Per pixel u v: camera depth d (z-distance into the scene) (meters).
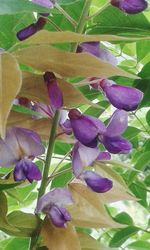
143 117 0.34
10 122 0.19
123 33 0.25
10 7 0.14
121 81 0.26
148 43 0.28
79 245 0.19
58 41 0.16
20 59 0.17
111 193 0.21
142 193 0.30
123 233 0.29
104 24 0.24
